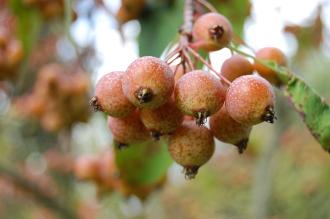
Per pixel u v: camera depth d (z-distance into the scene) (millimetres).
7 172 483
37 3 342
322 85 1003
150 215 1039
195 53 181
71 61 445
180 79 165
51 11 346
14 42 365
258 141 710
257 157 708
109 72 174
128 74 161
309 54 506
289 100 188
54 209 503
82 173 330
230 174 1004
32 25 354
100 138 780
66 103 418
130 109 172
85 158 333
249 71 189
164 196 1053
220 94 164
